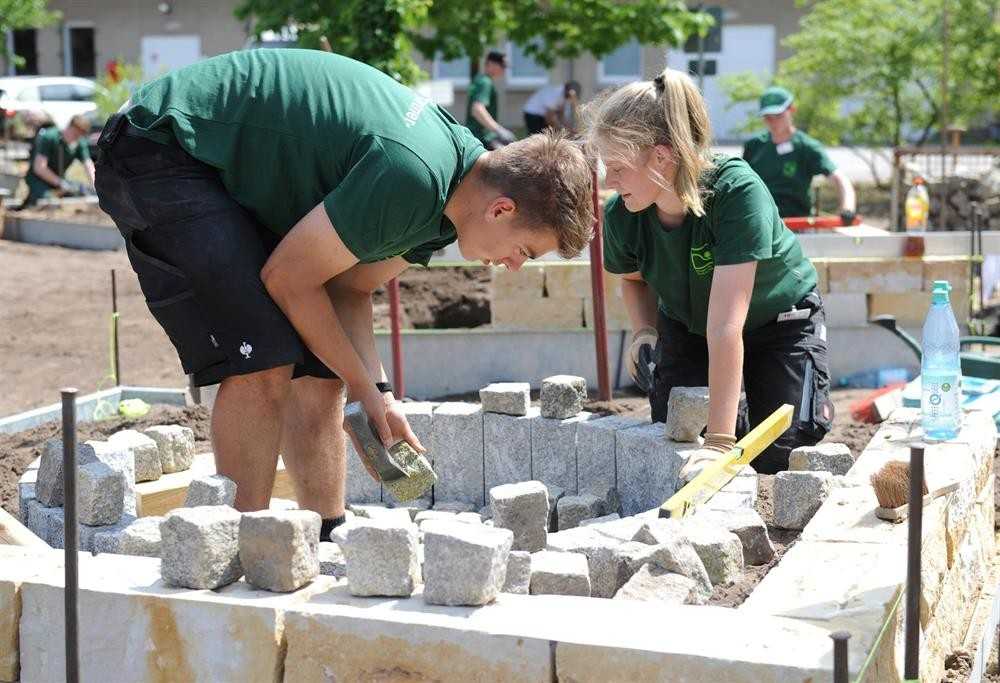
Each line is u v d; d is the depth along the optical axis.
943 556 3.35
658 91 3.92
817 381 4.66
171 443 4.75
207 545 2.82
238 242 3.33
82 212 17.02
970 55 18.41
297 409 3.91
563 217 3.26
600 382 6.45
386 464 3.60
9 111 22.08
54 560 3.07
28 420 6.01
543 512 3.84
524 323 7.85
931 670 3.10
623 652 2.47
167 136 3.34
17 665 2.94
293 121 3.31
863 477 3.71
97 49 32.91
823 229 8.63
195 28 32.62
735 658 2.41
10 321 11.01
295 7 10.48
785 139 9.49
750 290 4.03
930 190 13.88
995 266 8.12
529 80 30.03
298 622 2.68
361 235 3.19
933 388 4.05
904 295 8.09
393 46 9.69
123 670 2.83
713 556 3.34
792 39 19.61
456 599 2.71
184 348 3.45
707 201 4.09
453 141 3.32
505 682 2.55
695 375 4.84
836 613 2.64
